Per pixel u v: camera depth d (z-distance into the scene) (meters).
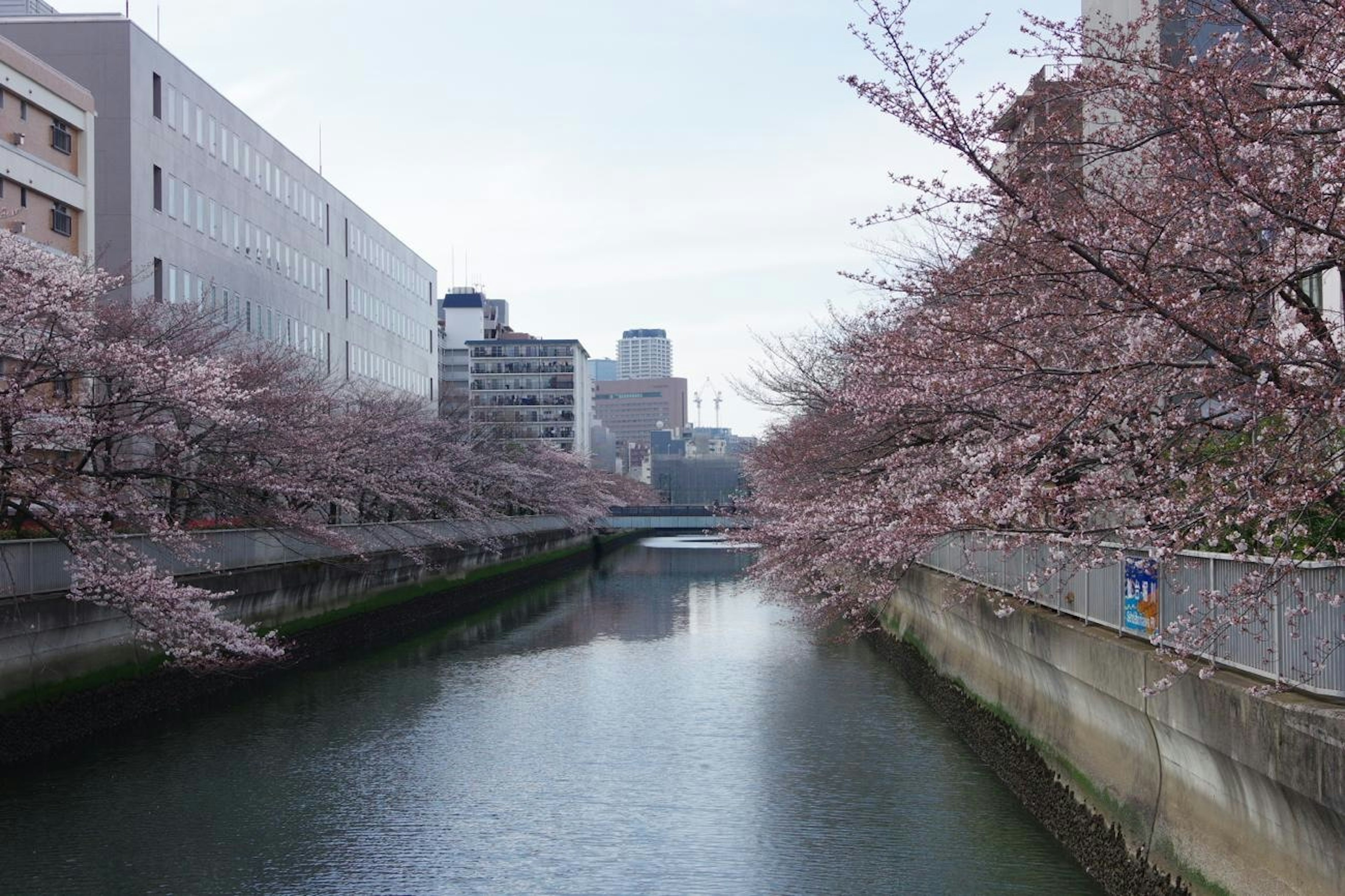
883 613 35.12
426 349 85.12
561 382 146.62
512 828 16.61
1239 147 8.85
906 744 21.28
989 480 10.88
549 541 74.81
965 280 11.82
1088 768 14.22
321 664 31.56
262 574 28.69
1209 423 10.01
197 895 14.04
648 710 24.83
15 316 18.66
